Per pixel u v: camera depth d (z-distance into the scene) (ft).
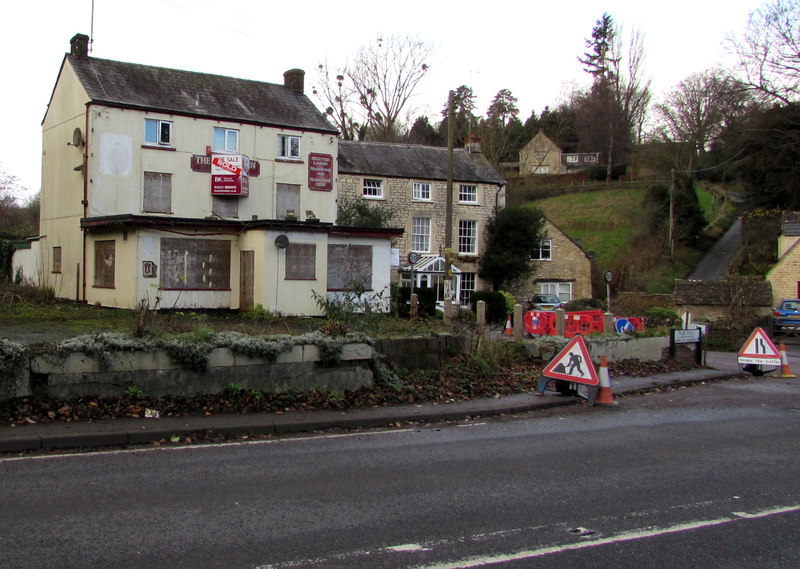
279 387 33.27
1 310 62.75
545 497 20.10
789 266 127.13
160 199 88.12
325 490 20.30
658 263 169.27
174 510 18.07
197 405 30.50
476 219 134.21
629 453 26.35
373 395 35.19
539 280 144.66
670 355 58.54
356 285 55.57
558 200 217.97
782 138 144.05
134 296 68.54
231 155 91.61
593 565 15.07
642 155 225.15
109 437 25.39
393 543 16.02
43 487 19.84
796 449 27.66
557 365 39.22
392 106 167.84
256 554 15.14
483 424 32.24
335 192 102.47
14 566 14.16
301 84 106.83
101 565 14.32
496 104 255.91
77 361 28.55
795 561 15.52
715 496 20.59
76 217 84.94
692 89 206.08
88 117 83.35
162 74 94.84
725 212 190.39
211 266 73.05
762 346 56.39
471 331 50.19
